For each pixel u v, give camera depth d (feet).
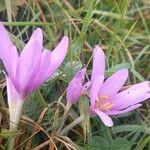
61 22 0.99
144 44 1.10
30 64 0.61
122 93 0.72
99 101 0.71
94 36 1.01
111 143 0.80
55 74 0.83
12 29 0.97
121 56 1.00
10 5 0.93
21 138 0.78
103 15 1.04
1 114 0.78
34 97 0.79
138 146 0.83
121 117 0.93
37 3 1.00
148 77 1.04
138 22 1.13
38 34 0.64
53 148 0.77
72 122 0.77
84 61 0.95
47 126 0.82
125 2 1.07
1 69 0.84
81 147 0.77
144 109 0.97
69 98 0.71
